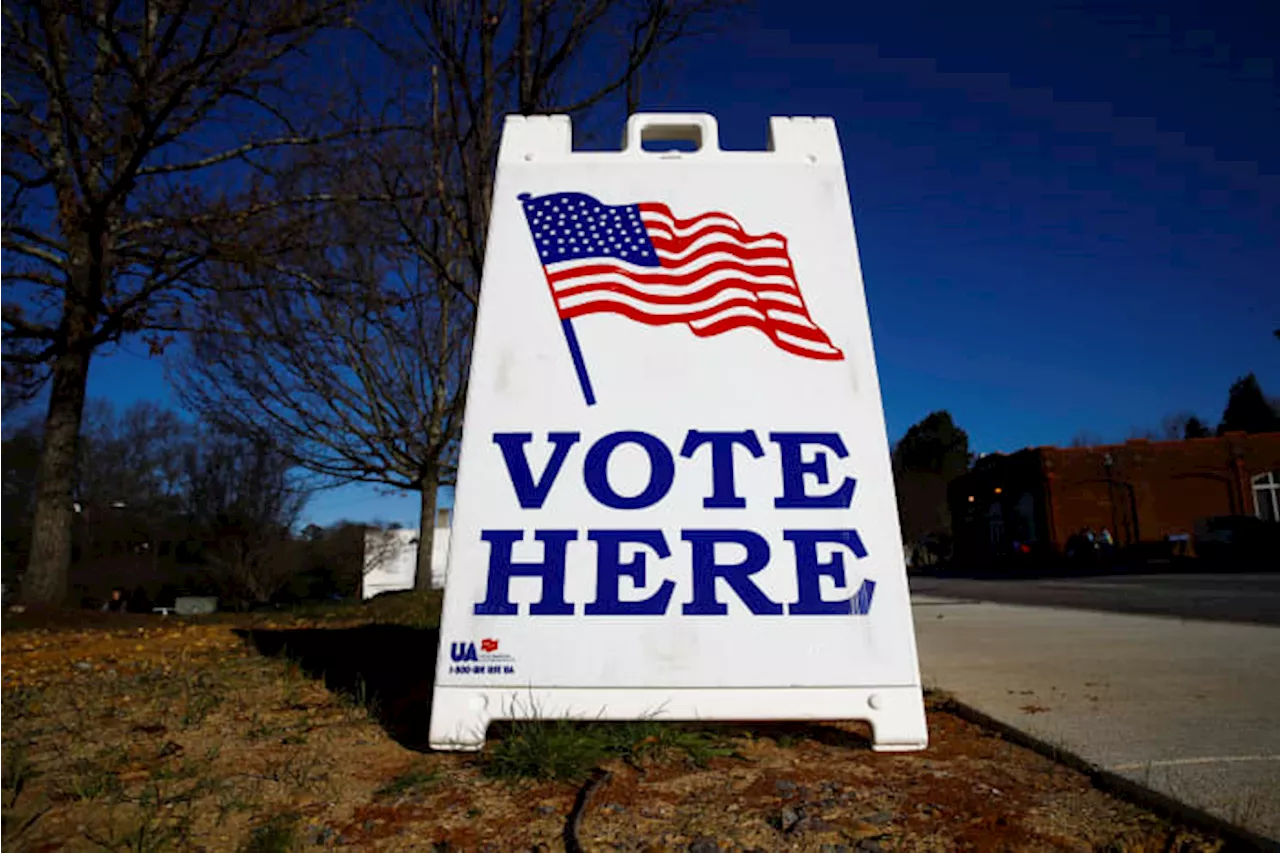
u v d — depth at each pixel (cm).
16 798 212
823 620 252
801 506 264
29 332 945
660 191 307
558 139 315
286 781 228
